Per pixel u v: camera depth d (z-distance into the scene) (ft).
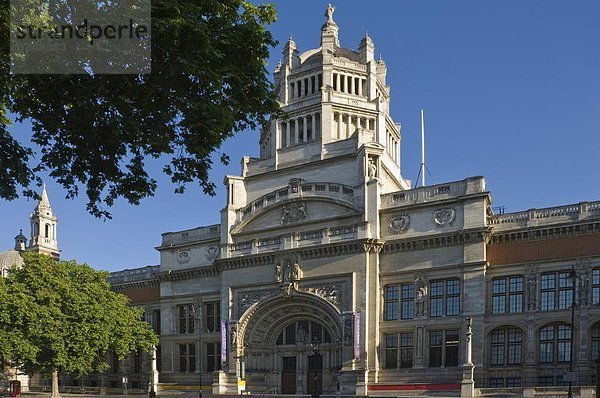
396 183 268.00
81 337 217.56
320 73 268.21
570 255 189.57
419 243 210.38
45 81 68.59
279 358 241.14
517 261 197.47
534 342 190.19
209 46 71.41
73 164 76.84
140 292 295.07
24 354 205.46
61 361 211.41
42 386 313.32
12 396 269.85
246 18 82.43
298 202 237.66
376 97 276.82
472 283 198.49
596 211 187.93
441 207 208.23
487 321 198.18
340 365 222.48
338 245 219.20
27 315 207.31
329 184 230.89
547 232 193.98
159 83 71.92
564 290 189.47
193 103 72.43
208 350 258.57
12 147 71.87
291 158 253.85
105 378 296.51
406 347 209.97
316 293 221.87
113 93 70.13
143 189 79.25
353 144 240.12
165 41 69.00
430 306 207.00
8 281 221.87
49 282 221.46
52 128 73.36
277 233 240.73
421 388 194.90
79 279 236.43
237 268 244.22
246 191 258.78
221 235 251.39
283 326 242.17
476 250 199.52
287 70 276.21
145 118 74.38
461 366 195.72
